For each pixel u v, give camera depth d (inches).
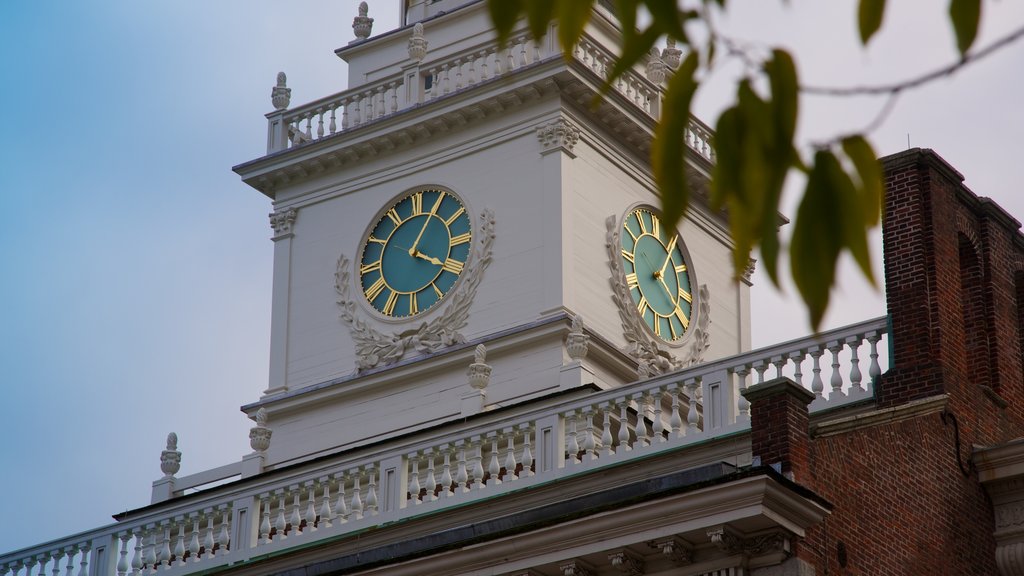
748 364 1768.0
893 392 1736.0
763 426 1519.4
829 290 468.8
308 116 3198.8
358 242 3070.9
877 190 473.4
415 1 3319.4
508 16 493.4
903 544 1592.0
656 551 1510.8
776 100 467.2
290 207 3174.2
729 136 476.4
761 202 473.7
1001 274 1909.4
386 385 2930.6
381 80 3125.0
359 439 2925.7
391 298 3002.0
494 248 2925.7
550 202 2888.8
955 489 1695.4
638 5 473.4
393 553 1706.4
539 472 1838.1
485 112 3002.0
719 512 1455.5
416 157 3068.4
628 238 2987.2
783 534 1455.5
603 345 2787.9
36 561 2122.3
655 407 1804.9
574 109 2955.2
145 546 2055.9
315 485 1973.4
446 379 2871.6
